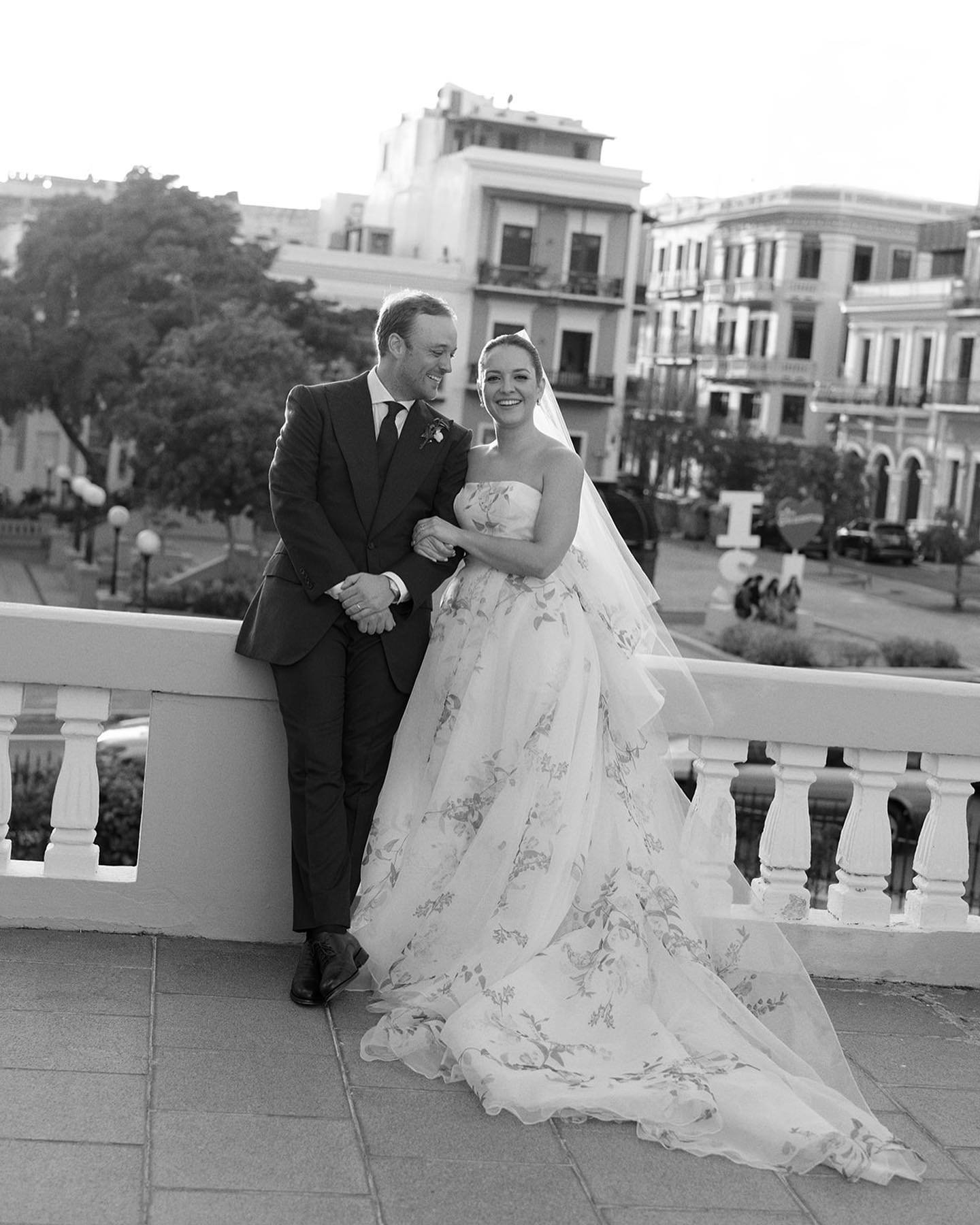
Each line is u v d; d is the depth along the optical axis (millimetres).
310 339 41062
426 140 51969
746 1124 3246
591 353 50312
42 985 3758
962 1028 4070
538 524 3930
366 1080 3389
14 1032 3451
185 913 4199
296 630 3863
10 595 32469
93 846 4188
